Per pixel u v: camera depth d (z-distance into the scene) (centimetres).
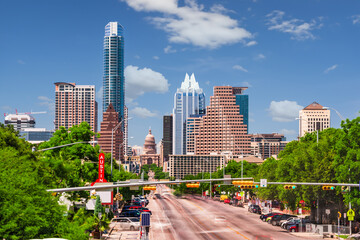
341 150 6594
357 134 6394
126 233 6562
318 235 6444
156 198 18262
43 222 3070
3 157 3756
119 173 11444
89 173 7575
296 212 10406
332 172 7250
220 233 6562
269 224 7812
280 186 8356
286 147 10369
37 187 3338
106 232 6350
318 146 7594
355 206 6606
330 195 7406
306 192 7344
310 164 7406
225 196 15612
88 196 6881
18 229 2875
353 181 6200
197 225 7656
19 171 3581
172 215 9625
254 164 16462
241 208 12044
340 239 6028
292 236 6288
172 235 6350
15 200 2930
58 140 7794
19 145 5025
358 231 6644
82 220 5947
